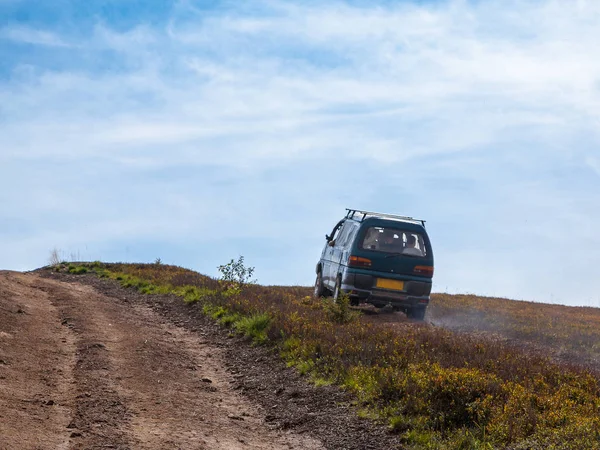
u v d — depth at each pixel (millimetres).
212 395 10023
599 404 8875
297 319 14352
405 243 17766
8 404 7699
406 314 18312
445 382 8688
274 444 7805
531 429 7508
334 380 10023
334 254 19391
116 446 6793
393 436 7770
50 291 18797
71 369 10148
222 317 15680
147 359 11516
